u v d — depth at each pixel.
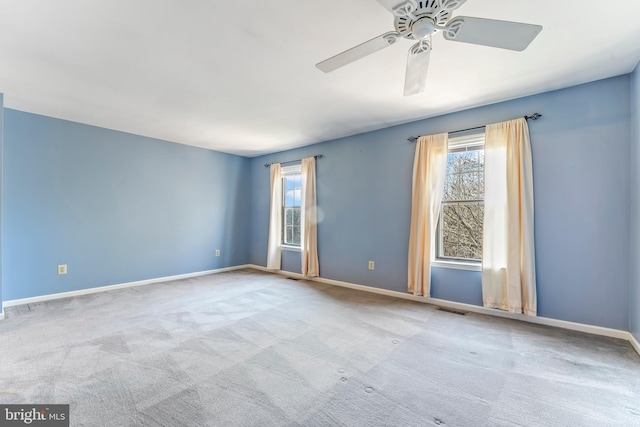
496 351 2.34
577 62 2.36
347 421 1.55
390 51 2.18
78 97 3.07
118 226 4.32
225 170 5.75
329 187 4.77
